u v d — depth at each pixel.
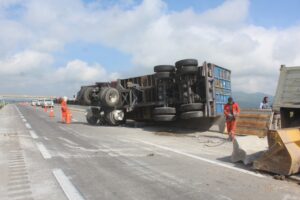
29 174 7.36
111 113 20.78
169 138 14.17
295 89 8.29
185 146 11.64
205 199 5.56
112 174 7.31
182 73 16.34
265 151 7.76
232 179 6.84
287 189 6.11
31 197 5.77
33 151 10.48
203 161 8.75
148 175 7.20
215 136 14.92
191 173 7.38
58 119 28.27
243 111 14.91
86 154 9.89
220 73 17.34
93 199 5.62
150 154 9.84
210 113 16.11
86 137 14.46
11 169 7.86
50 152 10.26
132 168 7.91
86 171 7.61
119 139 13.77
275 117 13.62
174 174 7.29
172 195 5.79
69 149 10.90
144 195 5.80
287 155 6.86
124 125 21.22
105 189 6.18
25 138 14.05
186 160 8.91
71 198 5.68
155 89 18.69
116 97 20.59
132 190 6.10
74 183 6.59
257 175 7.16
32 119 28.09
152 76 18.83
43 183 6.62
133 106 19.92
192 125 18.22
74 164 8.39
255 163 7.52
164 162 8.63
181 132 16.78
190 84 16.56
